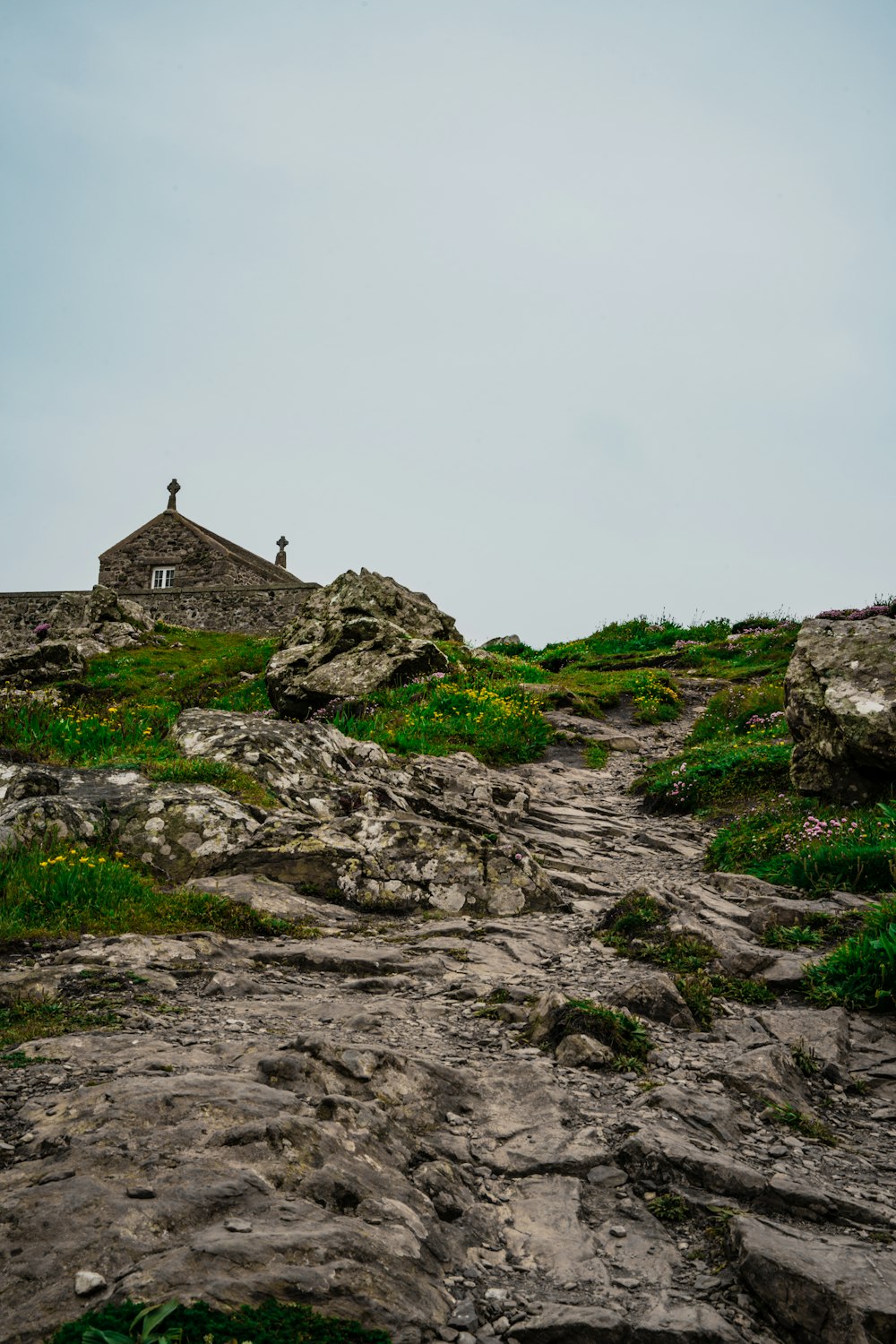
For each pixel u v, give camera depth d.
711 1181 4.06
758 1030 6.07
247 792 10.93
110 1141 3.68
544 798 15.33
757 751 15.28
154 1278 2.79
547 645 37.28
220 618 45.81
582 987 6.80
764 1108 4.96
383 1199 3.58
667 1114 4.73
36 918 7.51
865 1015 6.36
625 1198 3.99
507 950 7.86
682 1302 3.29
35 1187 3.29
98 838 9.24
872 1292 3.22
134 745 13.96
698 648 29.39
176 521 51.81
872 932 7.32
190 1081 4.27
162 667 30.98
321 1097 4.24
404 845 9.74
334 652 23.67
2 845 8.53
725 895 9.38
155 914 7.95
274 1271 2.91
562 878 10.28
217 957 7.20
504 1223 3.80
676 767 16.33
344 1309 2.87
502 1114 4.71
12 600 45.50
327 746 13.20
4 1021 5.50
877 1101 5.29
